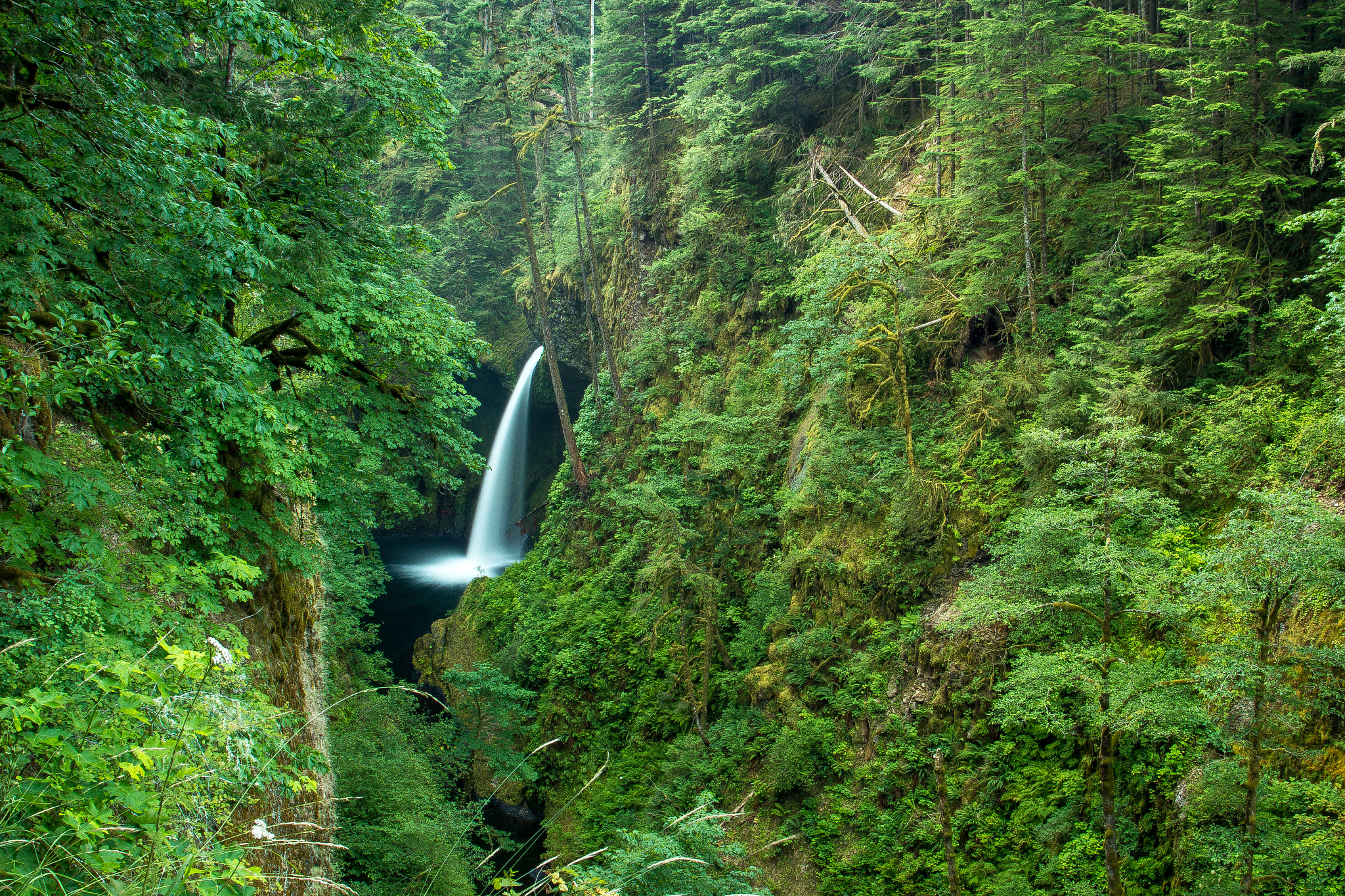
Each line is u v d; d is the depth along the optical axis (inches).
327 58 342.3
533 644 1115.3
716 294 1283.2
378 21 478.3
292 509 526.3
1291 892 362.0
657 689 946.7
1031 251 733.9
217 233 295.7
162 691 163.5
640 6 1513.3
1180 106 626.2
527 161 1945.1
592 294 1596.9
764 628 856.3
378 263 506.9
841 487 788.6
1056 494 605.3
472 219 1779.0
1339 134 570.6
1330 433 485.4
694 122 1407.5
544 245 1819.6
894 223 997.2
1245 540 361.1
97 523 311.9
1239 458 532.7
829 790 670.5
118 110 274.1
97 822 132.3
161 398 335.0
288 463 406.0
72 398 280.1
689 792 778.8
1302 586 361.4
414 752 830.5
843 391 860.6
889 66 1074.1
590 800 887.1
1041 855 505.4
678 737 859.4
